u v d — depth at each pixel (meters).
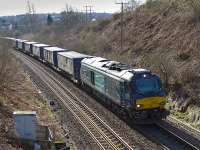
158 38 52.00
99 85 37.62
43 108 36.53
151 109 28.81
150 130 28.28
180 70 37.62
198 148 23.58
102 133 27.73
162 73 37.91
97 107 36.81
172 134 26.14
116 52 61.91
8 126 24.89
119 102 31.09
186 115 31.69
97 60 41.00
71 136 27.88
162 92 29.14
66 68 55.56
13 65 58.06
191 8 50.16
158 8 63.09
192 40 42.62
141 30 60.44
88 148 24.81
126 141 25.77
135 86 28.69
